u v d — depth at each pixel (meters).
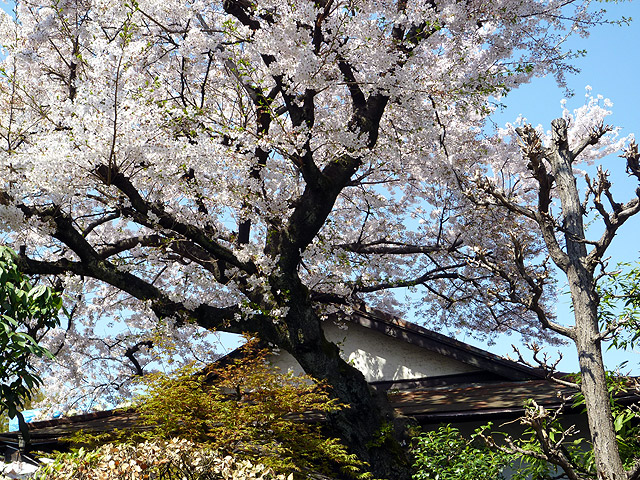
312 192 10.80
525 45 12.72
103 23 10.16
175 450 7.32
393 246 15.03
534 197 15.48
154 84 9.54
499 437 10.70
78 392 15.66
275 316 10.62
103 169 9.05
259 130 10.94
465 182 13.71
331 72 10.43
